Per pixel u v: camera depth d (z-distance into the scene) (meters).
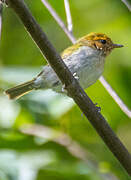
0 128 10.77
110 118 12.24
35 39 6.39
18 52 14.33
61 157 10.79
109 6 13.64
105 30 13.31
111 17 13.69
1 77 11.49
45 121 11.49
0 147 10.41
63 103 11.19
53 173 10.18
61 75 6.83
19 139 10.52
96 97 12.28
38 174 10.20
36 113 11.41
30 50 14.30
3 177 9.62
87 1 13.70
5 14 14.18
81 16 13.97
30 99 11.41
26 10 6.07
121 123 12.34
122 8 13.57
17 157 10.21
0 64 13.99
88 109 7.11
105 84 9.24
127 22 13.27
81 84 10.06
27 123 11.38
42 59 14.12
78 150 11.05
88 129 12.16
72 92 7.03
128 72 12.49
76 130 12.11
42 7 14.26
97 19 13.83
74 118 12.09
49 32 14.47
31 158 10.28
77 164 10.48
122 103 8.69
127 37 12.99
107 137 7.17
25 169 9.88
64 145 10.95
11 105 11.24
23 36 14.42
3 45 14.33
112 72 12.54
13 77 11.52
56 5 13.92
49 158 10.45
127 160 7.16
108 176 10.23
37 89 10.74
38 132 11.02
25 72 11.74
